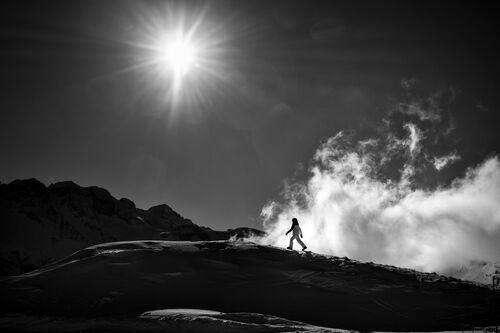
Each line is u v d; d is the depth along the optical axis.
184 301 26.36
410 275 30.52
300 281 29.30
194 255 33.12
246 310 25.48
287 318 24.55
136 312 24.62
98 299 26.30
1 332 22.62
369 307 25.94
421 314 25.14
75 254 34.62
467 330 22.84
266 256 33.16
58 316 24.41
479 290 28.30
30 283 28.64
